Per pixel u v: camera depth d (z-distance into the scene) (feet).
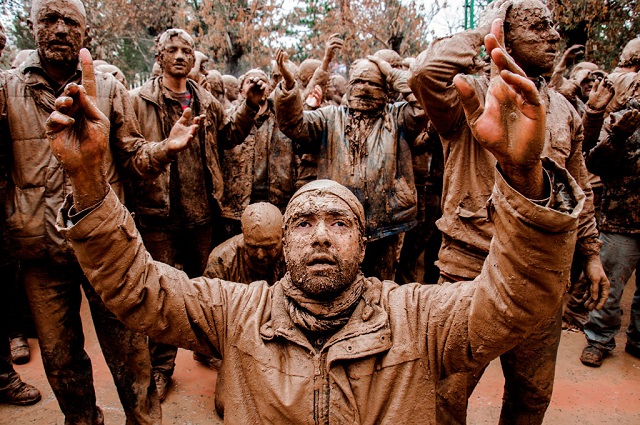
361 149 11.55
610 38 30.76
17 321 12.75
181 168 11.58
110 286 4.76
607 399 11.05
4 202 9.30
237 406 4.99
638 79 12.74
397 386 4.84
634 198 11.78
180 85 11.92
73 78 8.36
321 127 11.94
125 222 4.72
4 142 8.17
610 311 12.34
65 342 8.58
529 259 4.06
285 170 14.29
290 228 5.20
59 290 8.45
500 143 3.90
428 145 12.23
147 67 51.88
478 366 4.98
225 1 46.24
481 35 7.45
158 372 10.96
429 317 5.03
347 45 44.73
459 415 8.34
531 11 7.37
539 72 7.73
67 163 4.33
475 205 7.93
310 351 4.90
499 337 4.50
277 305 5.22
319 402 4.75
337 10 45.39
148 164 8.48
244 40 44.83
